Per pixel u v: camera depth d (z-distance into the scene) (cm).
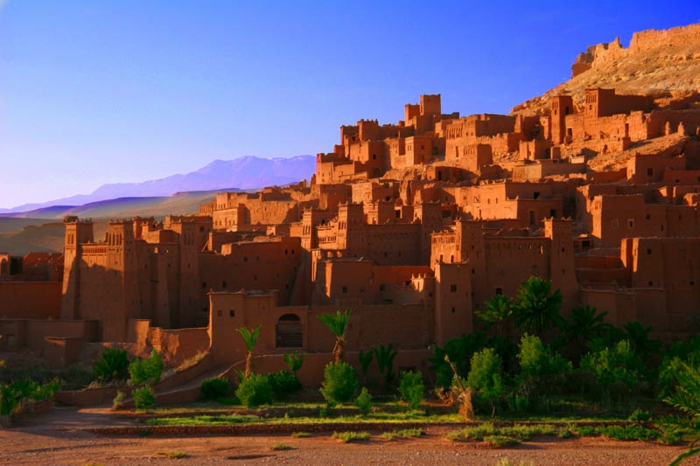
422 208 10994
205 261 10806
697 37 17625
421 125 16850
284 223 13825
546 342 9631
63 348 9681
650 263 9888
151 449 6756
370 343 9475
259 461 6391
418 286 9719
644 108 13850
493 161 13962
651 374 8706
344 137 17188
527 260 9844
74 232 10362
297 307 9362
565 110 14062
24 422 7569
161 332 9525
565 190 11850
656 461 6425
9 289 10444
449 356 8875
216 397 8600
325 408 8131
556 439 7250
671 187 11150
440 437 7288
